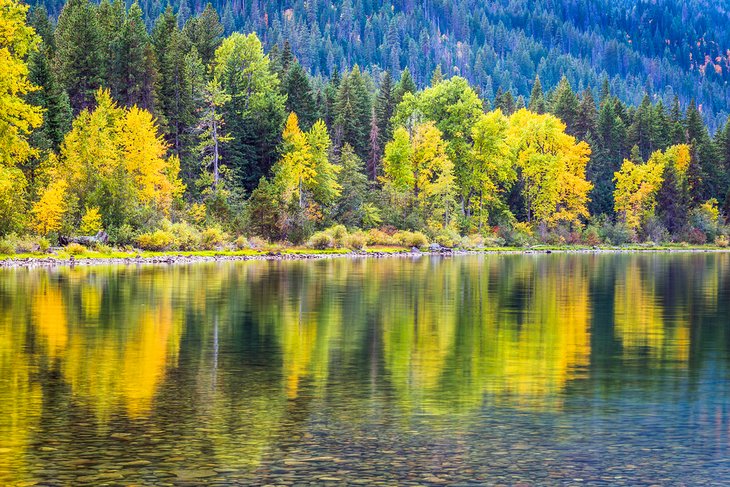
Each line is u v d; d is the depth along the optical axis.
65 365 24.58
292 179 101.69
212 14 158.62
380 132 134.12
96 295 42.56
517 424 18.95
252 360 25.72
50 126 90.00
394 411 19.94
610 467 16.22
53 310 36.41
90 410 19.72
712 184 161.88
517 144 130.25
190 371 24.05
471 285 52.06
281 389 22.00
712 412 20.11
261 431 18.25
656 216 143.50
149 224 80.88
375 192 112.75
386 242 104.81
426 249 105.62
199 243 84.12
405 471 15.91
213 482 15.29
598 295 46.38
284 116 116.38
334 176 107.88
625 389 22.38
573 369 24.97
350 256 90.50
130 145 84.94
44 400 20.58
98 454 16.67
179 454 16.72
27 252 69.12
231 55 137.38
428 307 39.69
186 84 106.56
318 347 28.11
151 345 27.97
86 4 122.31
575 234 130.38
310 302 40.84
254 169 113.12
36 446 17.12
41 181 76.25
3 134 60.41
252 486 15.12
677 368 25.19
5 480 15.27
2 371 23.70
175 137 105.88
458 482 15.40
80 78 102.31
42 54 90.19
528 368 25.02
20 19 60.16
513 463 16.39
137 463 16.19
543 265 77.12
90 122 81.12
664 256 104.38
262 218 92.56
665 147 163.00
